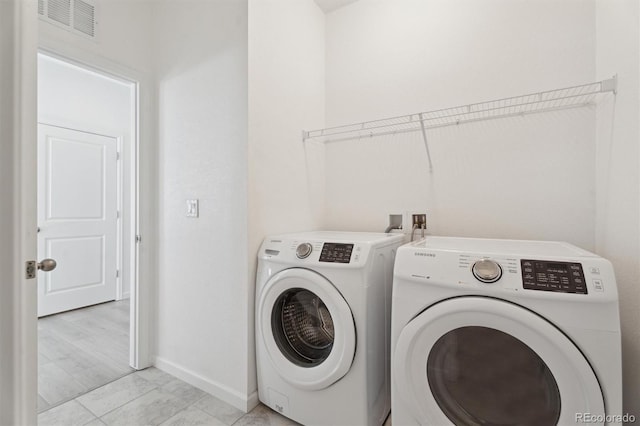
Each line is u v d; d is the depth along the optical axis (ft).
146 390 5.51
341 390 4.11
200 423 4.64
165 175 6.24
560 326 2.60
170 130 6.16
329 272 4.16
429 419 3.14
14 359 2.53
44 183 9.34
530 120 5.05
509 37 5.25
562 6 4.83
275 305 4.72
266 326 4.74
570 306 2.58
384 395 4.57
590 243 4.59
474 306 2.84
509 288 2.77
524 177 5.10
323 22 7.27
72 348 7.22
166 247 6.23
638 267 3.14
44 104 9.32
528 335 2.68
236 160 5.09
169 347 6.15
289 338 4.81
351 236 5.20
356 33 6.89
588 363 2.51
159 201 6.36
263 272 4.87
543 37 4.96
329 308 4.11
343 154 6.98
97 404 5.10
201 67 5.61
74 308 9.97
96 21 5.59
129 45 6.07
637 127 3.15
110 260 10.93
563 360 2.57
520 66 5.15
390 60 6.46
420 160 6.06
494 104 5.34
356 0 6.89
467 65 5.62
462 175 5.64
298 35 6.31
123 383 5.73
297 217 6.22
